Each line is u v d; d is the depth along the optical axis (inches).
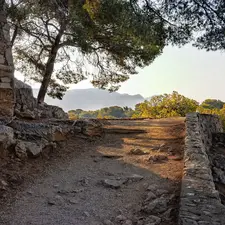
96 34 593.3
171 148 322.0
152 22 365.7
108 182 231.8
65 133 356.2
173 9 358.0
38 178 243.9
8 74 383.9
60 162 289.4
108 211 188.2
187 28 370.0
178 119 566.6
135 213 183.8
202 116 523.5
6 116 367.6
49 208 193.2
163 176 242.1
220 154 461.4
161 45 400.5
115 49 629.9
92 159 304.0
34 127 323.0
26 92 485.4
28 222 173.8
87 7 431.2
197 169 220.8
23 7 356.8
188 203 165.9
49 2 363.9
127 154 316.5
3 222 172.6
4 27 383.2
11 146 270.4
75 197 210.2
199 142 302.2
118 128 435.5
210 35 363.6
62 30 596.1
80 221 175.5
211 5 345.1
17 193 212.8
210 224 144.3
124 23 380.2
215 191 181.3
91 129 395.9
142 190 218.7
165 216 172.1
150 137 391.2
